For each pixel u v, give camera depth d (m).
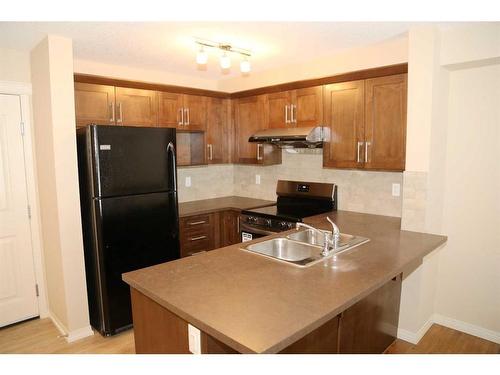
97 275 2.77
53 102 2.55
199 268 1.84
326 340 1.91
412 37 2.45
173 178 3.06
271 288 1.57
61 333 2.89
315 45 2.86
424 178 2.48
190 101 3.77
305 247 2.26
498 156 2.61
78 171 2.80
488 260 2.71
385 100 2.79
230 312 1.35
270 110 3.69
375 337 2.39
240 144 4.07
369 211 3.31
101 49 2.89
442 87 2.59
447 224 2.87
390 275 1.74
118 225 2.75
